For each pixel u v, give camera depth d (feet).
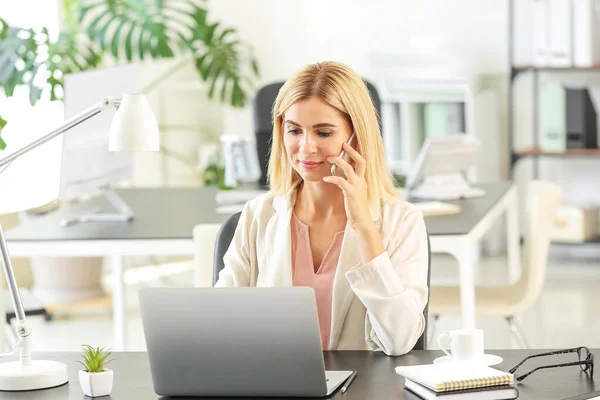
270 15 26.78
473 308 12.37
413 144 25.02
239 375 6.74
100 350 7.08
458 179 15.87
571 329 18.37
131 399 6.84
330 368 7.44
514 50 25.75
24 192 22.30
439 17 25.54
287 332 6.57
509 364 7.38
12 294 7.36
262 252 8.56
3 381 7.09
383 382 6.99
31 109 22.59
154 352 6.80
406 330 7.69
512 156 24.86
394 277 7.68
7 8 23.97
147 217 14.74
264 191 16.34
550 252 25.93
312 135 7.93
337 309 8.18
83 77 13.50
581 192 25.72
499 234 25.84
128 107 7.29
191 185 27.07
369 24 26.08
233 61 24.66
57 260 19.93
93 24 22.98
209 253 11.66
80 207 16.07
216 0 26.99
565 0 24.34
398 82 25.03
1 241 7.36
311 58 26.61
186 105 27.12
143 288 6.73
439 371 6.77
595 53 24.44
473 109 24.56
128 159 15.11
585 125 24.61
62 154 13.21
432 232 12.40
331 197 8.34
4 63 21.36
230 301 6.62
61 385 7.22
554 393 6.59
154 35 23.27
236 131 26.94
